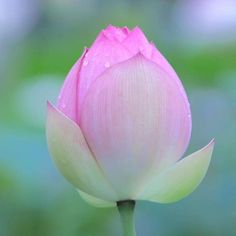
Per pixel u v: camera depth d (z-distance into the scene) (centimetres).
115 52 78
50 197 130
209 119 141
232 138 135
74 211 131
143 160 78
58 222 130
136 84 77
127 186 78
